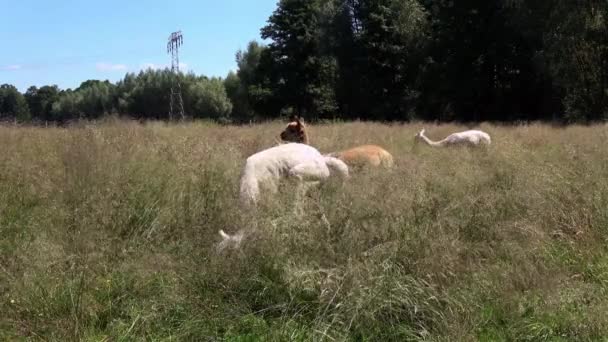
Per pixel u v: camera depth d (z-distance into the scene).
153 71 73.31
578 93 35.06
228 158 8.15
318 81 61.06
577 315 4.39
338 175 6.50
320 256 4.79
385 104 49.62
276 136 12.89
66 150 8.02
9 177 7.73
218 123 25.75
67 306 4.38
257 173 5.83
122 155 7.70
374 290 4.32
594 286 4.89
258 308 4.50
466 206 6.06
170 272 4.80
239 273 4.61
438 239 5.01
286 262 4.66
